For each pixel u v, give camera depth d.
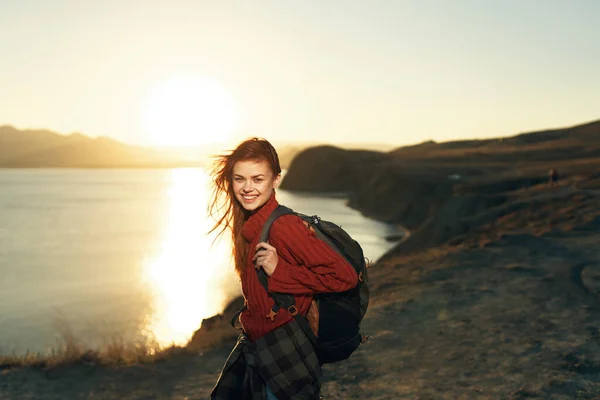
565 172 77.06
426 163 155.25
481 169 124.06
